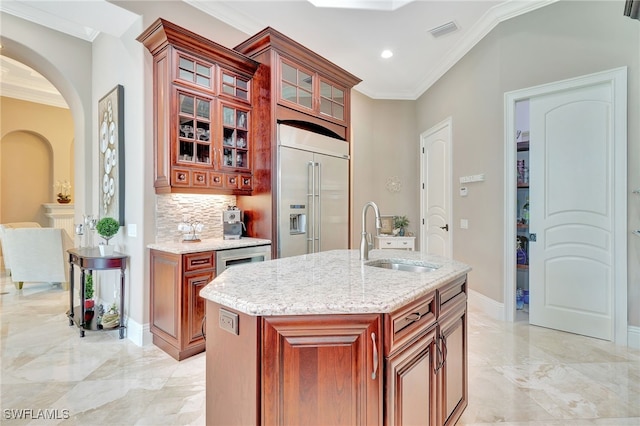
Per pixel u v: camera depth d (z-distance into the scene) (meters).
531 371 2.47
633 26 2.81
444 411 1.60
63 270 4.74
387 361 1.22
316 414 1.18
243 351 1.23
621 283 2.92
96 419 1.91
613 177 2.95
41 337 3.11
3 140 6.22
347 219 4.16
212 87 3.07
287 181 3.38
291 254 3.41
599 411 2.00
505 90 3.52
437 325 1.56
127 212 3.20
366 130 5.55
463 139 4.23
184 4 3.24
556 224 3.29
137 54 3.01
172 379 2.35
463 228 4.23
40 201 6.62
